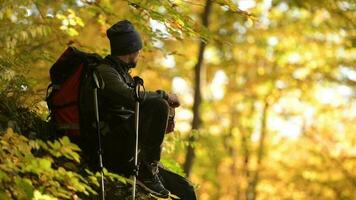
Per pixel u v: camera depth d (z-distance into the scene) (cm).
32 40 910
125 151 654
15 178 518
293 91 2573
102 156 659
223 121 3011
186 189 713
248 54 2500
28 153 529
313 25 1894
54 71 658
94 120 644
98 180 675
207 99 2823
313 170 2620
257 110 2950
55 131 677
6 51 752
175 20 813
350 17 1333
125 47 664
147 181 675
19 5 733
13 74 688
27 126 696
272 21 2136
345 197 2569
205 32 841
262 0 2064
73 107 650
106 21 976
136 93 640
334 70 2266
